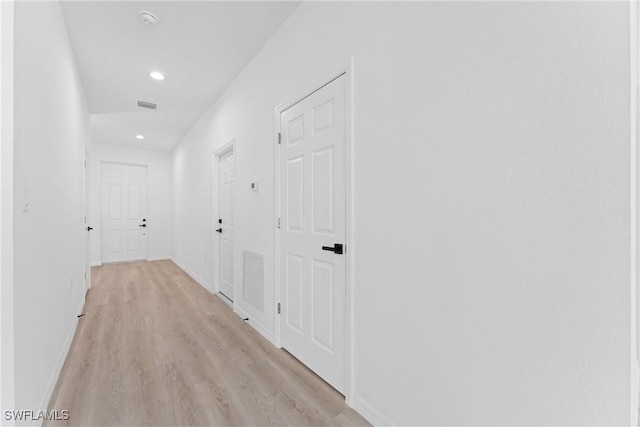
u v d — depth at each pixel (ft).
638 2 2.33
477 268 3.32
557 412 2.73
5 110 3.25
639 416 2.35
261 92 8.25
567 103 2.65
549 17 2.75
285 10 6.70
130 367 6.14
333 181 5.54
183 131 16.24
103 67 9.23
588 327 2.55
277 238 7.29
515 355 3.01
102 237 18.71
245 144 9.27
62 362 6.16
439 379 3.70
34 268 4.34
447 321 3.61
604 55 2.45
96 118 13.98
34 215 4.38
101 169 18.69
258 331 8.19
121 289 12.55
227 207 11.50
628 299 2.35
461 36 3.45
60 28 6.47
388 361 4.38
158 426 4.46
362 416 4.78
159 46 8.11
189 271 15.96
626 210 2.35
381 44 4.49
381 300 4.50
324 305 5.77
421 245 3.92
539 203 2.83
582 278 2.58
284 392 5.37
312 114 6.11
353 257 5.00
